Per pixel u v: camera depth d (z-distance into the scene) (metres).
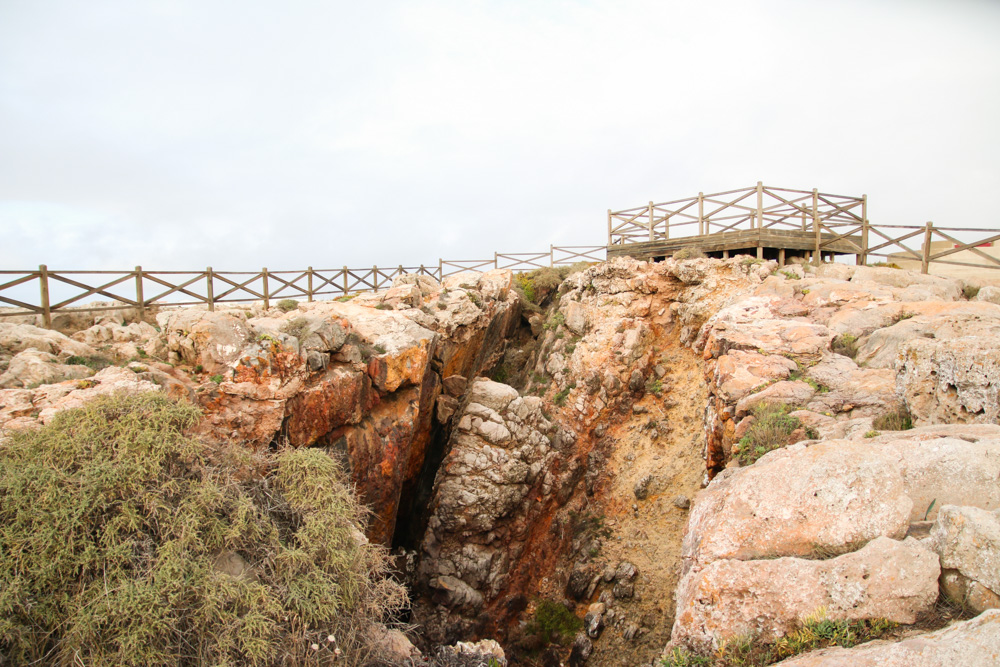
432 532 16.59
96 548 5.25
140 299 15.58
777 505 5.24
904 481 5.40
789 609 4.58
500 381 24.16
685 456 17.33
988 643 3.42
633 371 19.33
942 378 7.46
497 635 15.84
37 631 4.77
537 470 17.42
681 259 20.11
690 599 4.98
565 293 25.59
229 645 5.01
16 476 5.36
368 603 6.34
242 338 11.66
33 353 10.07
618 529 17.08
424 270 29.12
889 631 4.23
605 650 14.58
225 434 10.67
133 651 4.68
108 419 6.52
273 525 6.30
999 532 4.16
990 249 21.56
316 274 22.14
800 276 18.00
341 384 12.89
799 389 10.23
